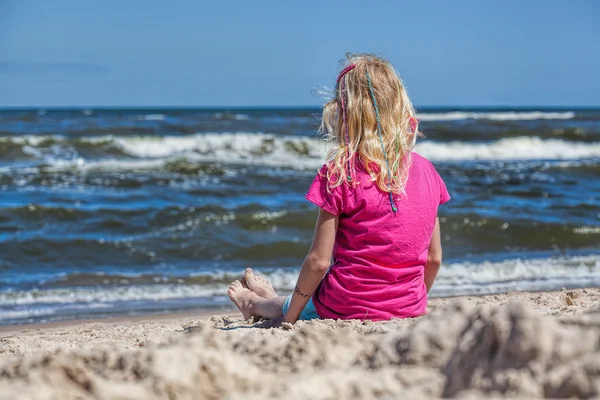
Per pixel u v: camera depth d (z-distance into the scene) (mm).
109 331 3816
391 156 2746
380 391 1442
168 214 8852
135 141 16109
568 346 1348
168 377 1503
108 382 1494
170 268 6848
